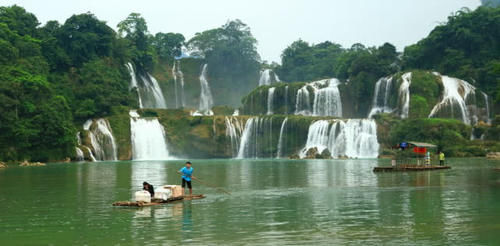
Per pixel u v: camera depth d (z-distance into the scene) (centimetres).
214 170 6406
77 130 11031
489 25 13525
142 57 15562
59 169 7212
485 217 2225
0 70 10275
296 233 1906
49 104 10344
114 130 11500
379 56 14200
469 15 13588
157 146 12194
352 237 1823
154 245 1716
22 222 2223
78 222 2205
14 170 7106
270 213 2417
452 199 2873
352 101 13450
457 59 13250
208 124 12462
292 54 18850
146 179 4884
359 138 11119
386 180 4328
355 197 3045
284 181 4406
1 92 9594
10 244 1756
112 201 2994
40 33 13112
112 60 13700
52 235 1911
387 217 2256
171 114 12825
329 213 2397
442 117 11625
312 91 13325
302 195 3206
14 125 9531
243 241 1770
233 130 12481
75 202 2959
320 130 11519
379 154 10900
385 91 12681
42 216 2398
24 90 10225
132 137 11812
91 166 8088
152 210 2566
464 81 12312
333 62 17550
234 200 2962
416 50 14562
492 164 6988
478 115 11956
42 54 12456
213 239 1806
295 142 11925
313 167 6969
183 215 2377
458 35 13512
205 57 18500
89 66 12362
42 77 10962
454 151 9750
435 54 14162
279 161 9656
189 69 18000
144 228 2038
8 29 11712
